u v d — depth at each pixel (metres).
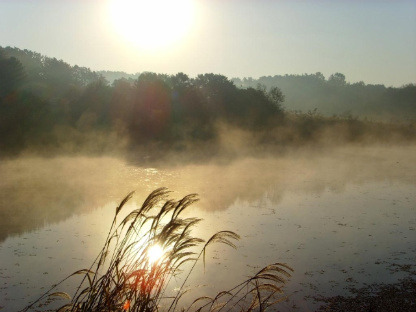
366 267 8.78
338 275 8.37
